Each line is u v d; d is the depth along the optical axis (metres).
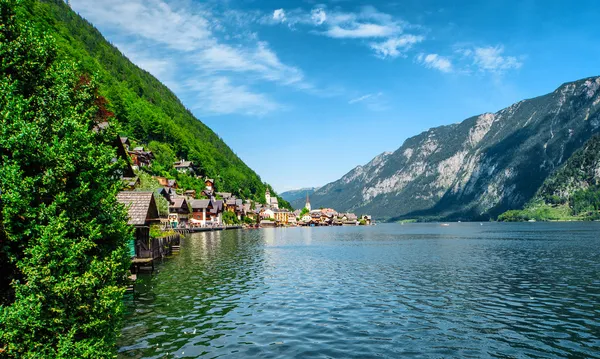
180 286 32.88
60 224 10.11
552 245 76.69
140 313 23.89
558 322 22.34
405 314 24.11
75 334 11.05
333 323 22.03
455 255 60.19
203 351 17.39
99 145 12.84
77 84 14.22
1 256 10.47
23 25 12.55
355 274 40.31
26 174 10.69
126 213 14.34
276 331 20.44
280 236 125.12
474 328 21.23
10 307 9.54
